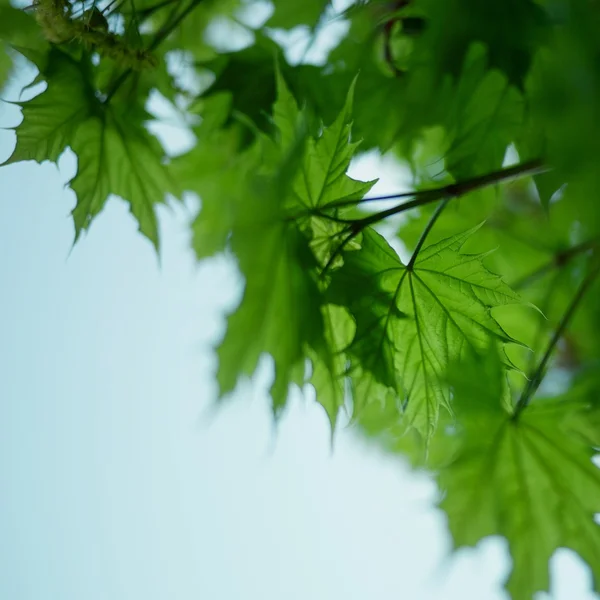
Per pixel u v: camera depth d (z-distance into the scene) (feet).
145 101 3.55
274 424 3.28
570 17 2.96
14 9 3.49
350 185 3.27
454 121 3.46
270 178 3.21
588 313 3.83
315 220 3.29
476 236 3.93
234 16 3.77
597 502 3.55
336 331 3.31
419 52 3.49
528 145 3.34
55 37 3.38
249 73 3.68
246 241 3.23
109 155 3.48
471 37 3.42
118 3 3.42
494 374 3.29
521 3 3.36
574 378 3.65
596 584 3.57
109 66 3.49
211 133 3.72
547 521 3.60
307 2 3.68
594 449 3.54
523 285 3.88
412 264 3.23
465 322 3.22
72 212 3.44
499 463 3.59
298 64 3.66
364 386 3.25
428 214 3.82
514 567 3.62
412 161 3.68
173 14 3.56
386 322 3.24
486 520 3.61
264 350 3.28
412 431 3.85
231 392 3.25
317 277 3.29
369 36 3.64
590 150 2.92
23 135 3.38
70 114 3.42
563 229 3.89
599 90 2.91
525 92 3.36
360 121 3.60
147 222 3.55
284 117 3.32
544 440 3.56
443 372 3.25
